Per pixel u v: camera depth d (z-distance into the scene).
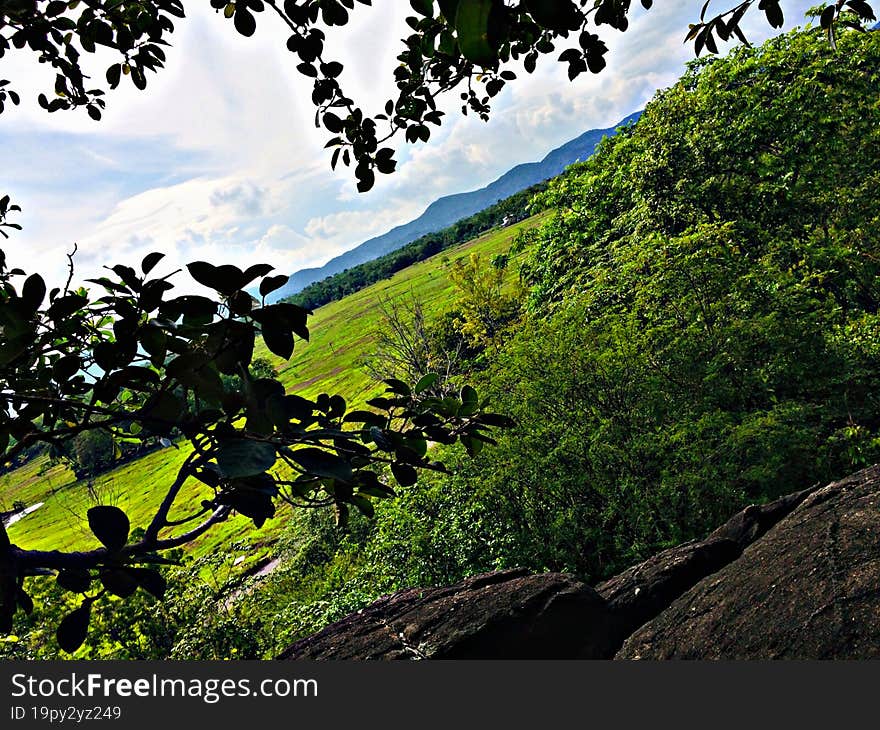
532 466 7.50
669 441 7.05
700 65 14.92
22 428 1.01
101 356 0.90
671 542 6.69
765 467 6.71
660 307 9.08
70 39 2.04
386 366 17.50
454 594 5.03
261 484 1.03
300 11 1.67
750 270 8.79
